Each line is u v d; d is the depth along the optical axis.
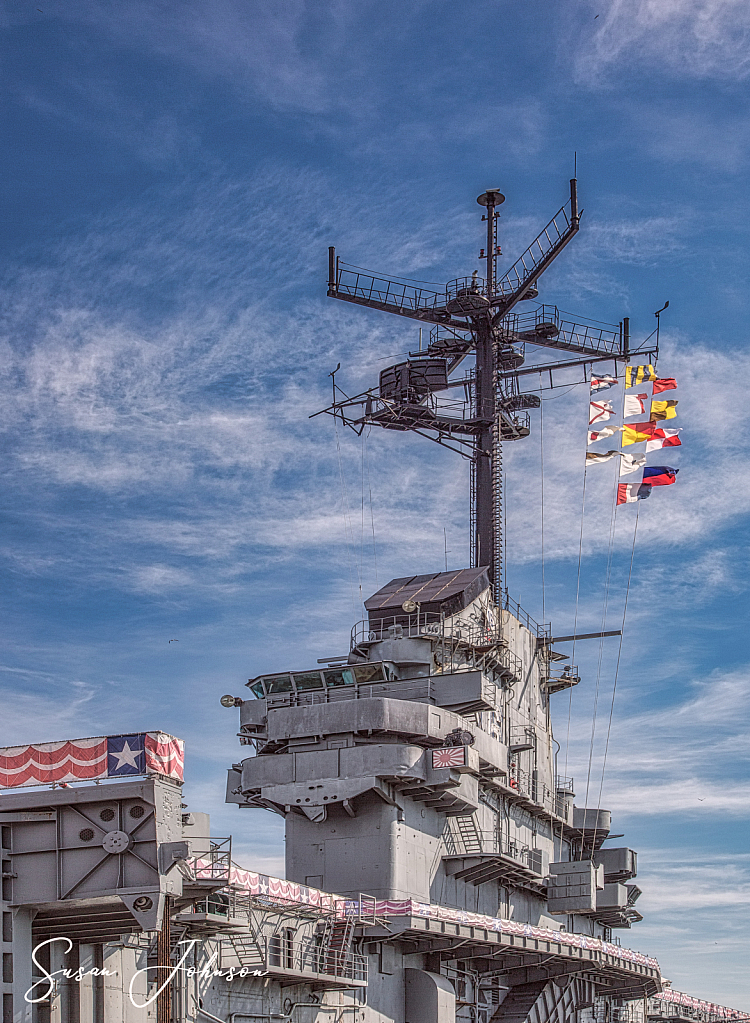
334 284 66.56
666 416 68.69
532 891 65.75
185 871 35.84
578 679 70.94
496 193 68.00
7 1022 33.72
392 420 65.62
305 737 54.59
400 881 52.41
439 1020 51.47
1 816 35.06
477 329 68.19
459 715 56.41
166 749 35.56
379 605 59.22
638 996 75.75
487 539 65.25
